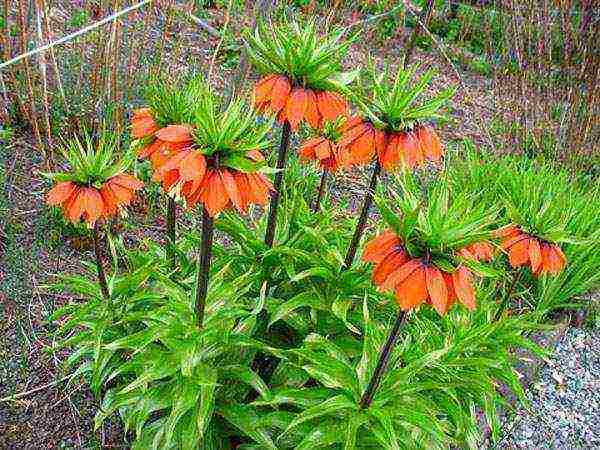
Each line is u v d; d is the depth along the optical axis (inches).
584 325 56.1
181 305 30.1
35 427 37.0
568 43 68.4
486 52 81.4
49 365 40.3
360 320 34.5
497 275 23.3
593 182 69.9
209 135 23.1
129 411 32.1
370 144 28.0
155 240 49.9
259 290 35.9
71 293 45.2
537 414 46.6
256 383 30.6
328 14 56.6
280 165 31.8
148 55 58.8
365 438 30.3
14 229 47.8
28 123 56.1
